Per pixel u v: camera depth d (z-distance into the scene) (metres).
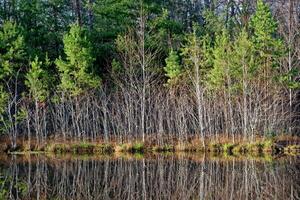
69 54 41.59
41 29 47.91
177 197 22.81
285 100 43.62
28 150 39.09
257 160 34.16
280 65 43.97
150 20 47.81
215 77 40.84
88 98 41.47
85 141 40.12
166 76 45.62
